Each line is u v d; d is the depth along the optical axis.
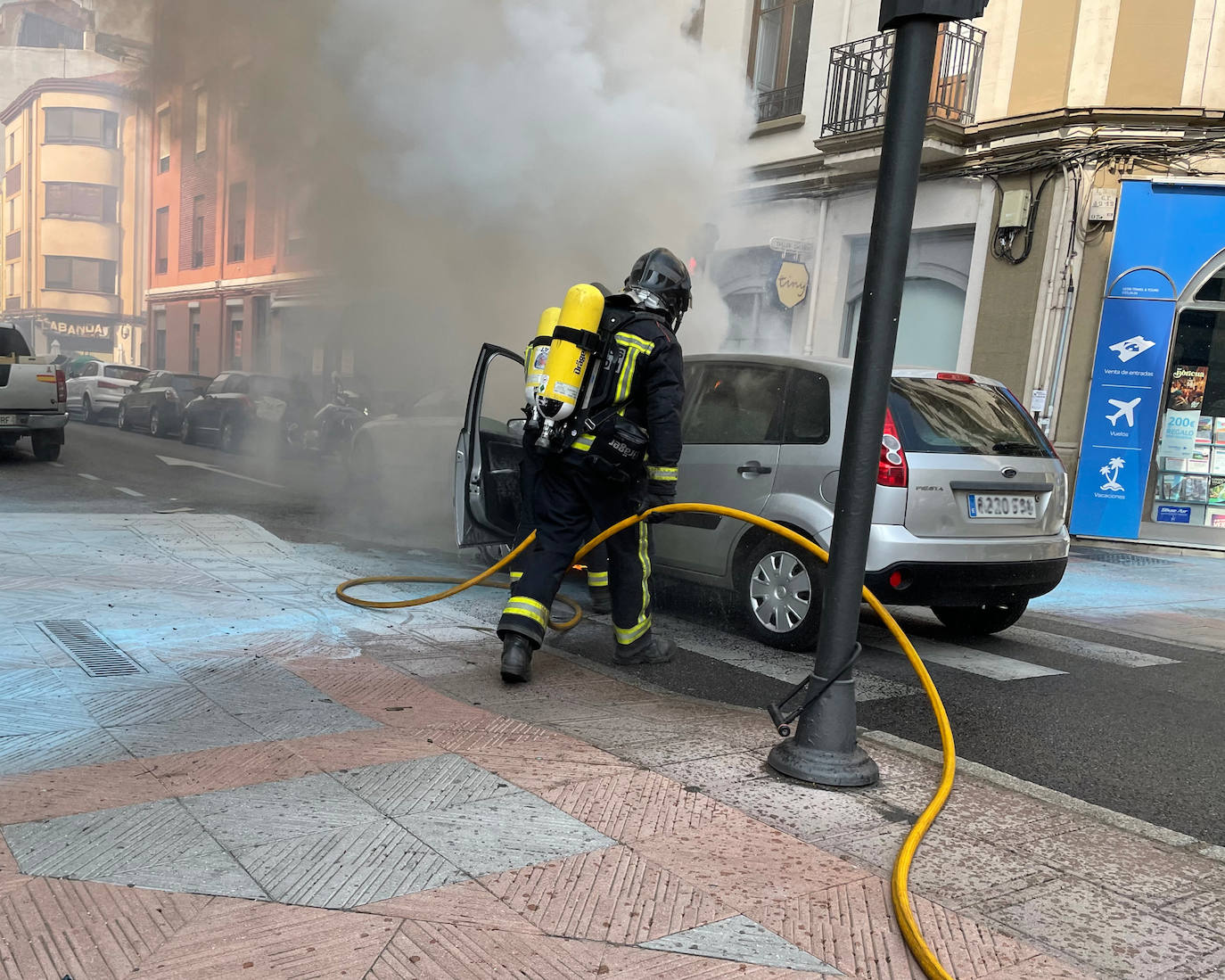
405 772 3.14
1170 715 4.66
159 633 4.70
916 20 2.93
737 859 2.68
